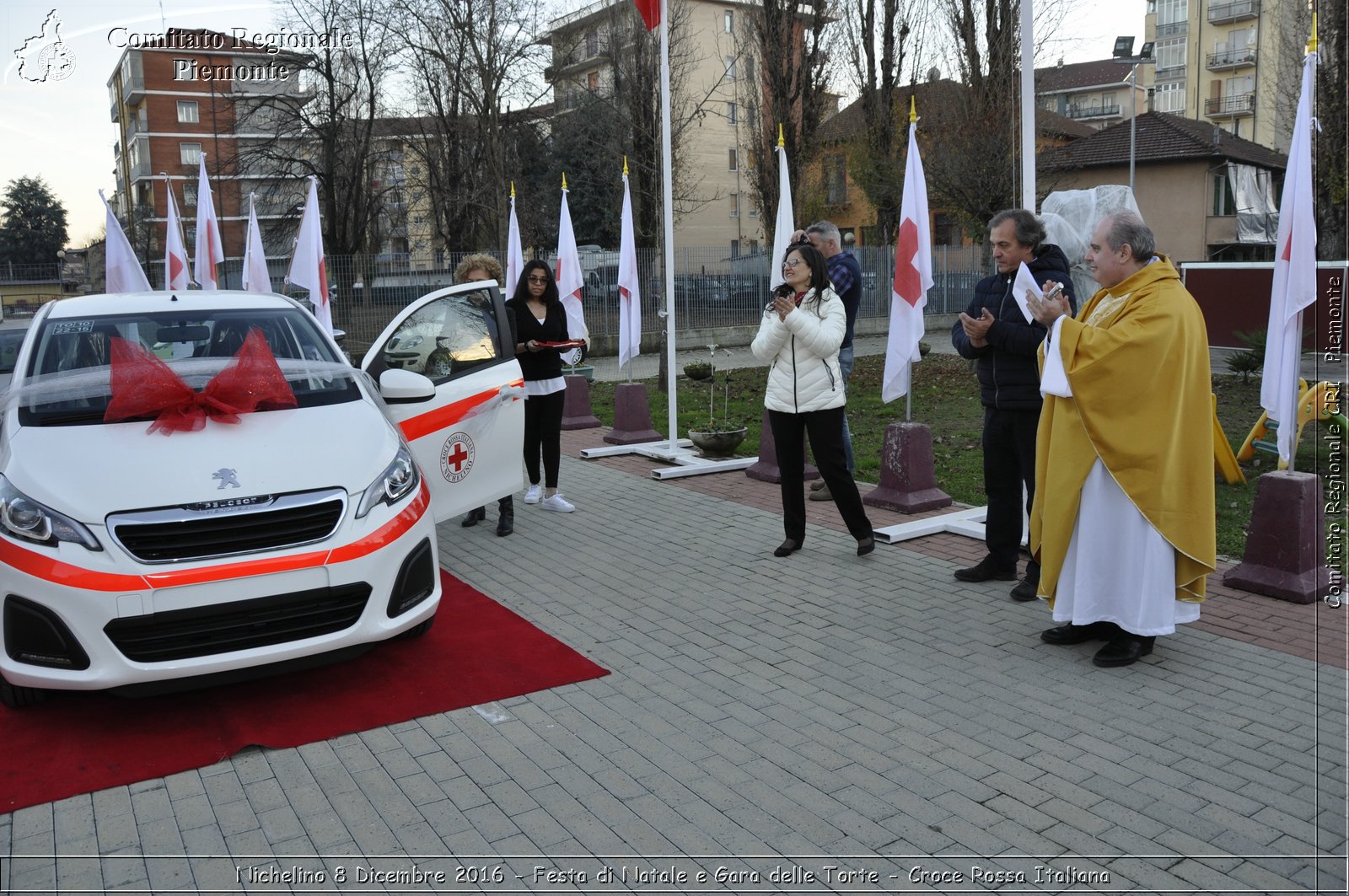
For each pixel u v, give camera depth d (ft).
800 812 11.00
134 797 11.38
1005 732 12.83
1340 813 10.82
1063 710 13.48
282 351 17.30
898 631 16.60
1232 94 163.02
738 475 29.78
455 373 20.67
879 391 48.96
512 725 13.20
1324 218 61.77
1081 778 11.64
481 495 20.93
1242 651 15.42
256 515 13.00
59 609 12.12
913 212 22.16
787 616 17.43
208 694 14.16
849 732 12.90
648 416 34.88
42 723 13.20
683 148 101.91
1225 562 19.85
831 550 21.42
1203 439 14.28
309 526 13.33
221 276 69.67
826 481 20.36
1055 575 15.25
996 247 17.35
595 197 117.60
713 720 13.33
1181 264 62.08
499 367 21.07
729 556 21.15
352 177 99.66
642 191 90.84
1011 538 18.72
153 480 13.03
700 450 31.68
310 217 29.14
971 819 10.80
